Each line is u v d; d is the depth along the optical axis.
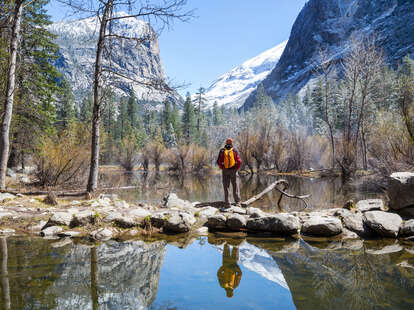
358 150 20.92
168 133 58.75
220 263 2.79
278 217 4.23
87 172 10.59
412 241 3.65
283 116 54.00
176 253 3.16
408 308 1.74
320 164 25.19
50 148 9.90
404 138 8.66
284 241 3.74
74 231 4.11
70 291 2.02
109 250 3.26
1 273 2.39
